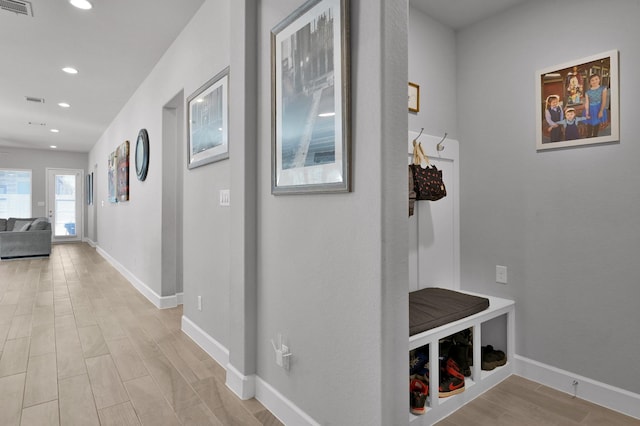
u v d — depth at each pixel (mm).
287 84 1677
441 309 1945
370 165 1289
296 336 1668
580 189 2004
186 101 2938
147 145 4035
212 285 2531
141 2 2613
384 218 1257
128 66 3766
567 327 2051
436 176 2248
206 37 2590
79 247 8750
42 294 4156
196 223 2801
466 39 2551
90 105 5125
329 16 1427
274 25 1812
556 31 2098
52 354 2504
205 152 2609
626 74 1836
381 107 1249
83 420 1748
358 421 1351
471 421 1770
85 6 2639
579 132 1998
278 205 1787
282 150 1715
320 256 1521
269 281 1860
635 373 1806
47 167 9375
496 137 2389
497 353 2238
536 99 2178
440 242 2494
